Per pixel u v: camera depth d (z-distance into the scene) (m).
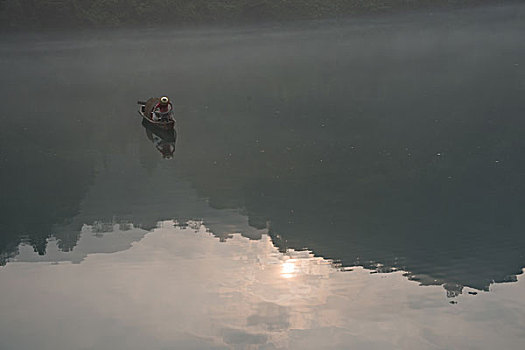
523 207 12.15
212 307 8.46
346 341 7.41
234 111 25.12
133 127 23.12
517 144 17.27
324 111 24.11
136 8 69.06
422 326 7.69
